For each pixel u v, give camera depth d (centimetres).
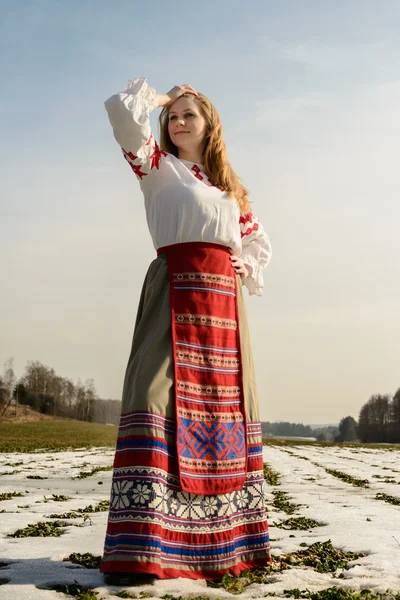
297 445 4550
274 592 353
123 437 373
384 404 14412
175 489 370
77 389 12312
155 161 412
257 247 451
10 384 11475
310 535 584
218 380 396
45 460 1870
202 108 433
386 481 1323
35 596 334
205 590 346
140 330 399
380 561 448
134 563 345
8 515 704
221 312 407
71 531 587
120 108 392
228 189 429
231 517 388
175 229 407
